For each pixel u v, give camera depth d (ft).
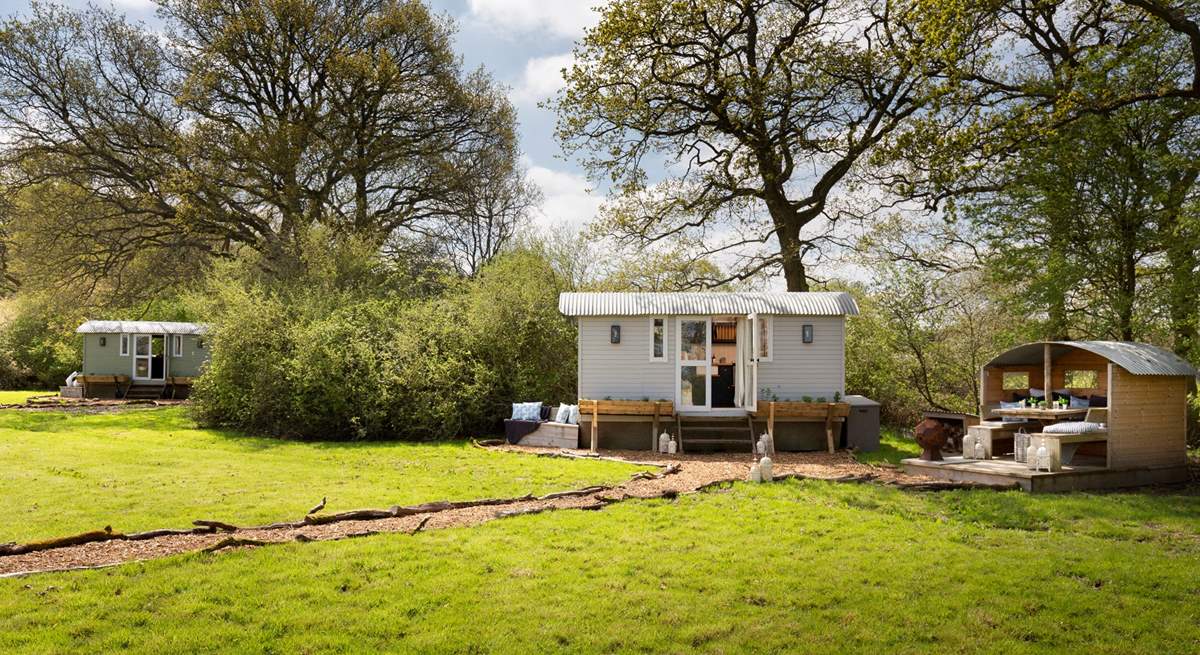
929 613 21.65
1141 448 46.01
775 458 56.18
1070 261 57.16
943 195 61.57
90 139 102.89
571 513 33.60
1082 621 21.07
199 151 99.14
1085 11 64.13
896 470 49.47
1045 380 49.65
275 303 75.92
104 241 104.37
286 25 101.91
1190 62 56.03
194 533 29.50
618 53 73.72
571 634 20.06
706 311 62.49
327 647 19.10
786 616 21.44
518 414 64.80
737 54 76.07
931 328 76.07
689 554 27.14
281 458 54.13
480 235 127.44
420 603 22.04
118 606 21.33
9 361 136.36
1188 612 21.75
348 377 68.39
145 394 111.04
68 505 35.27
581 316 62.85
